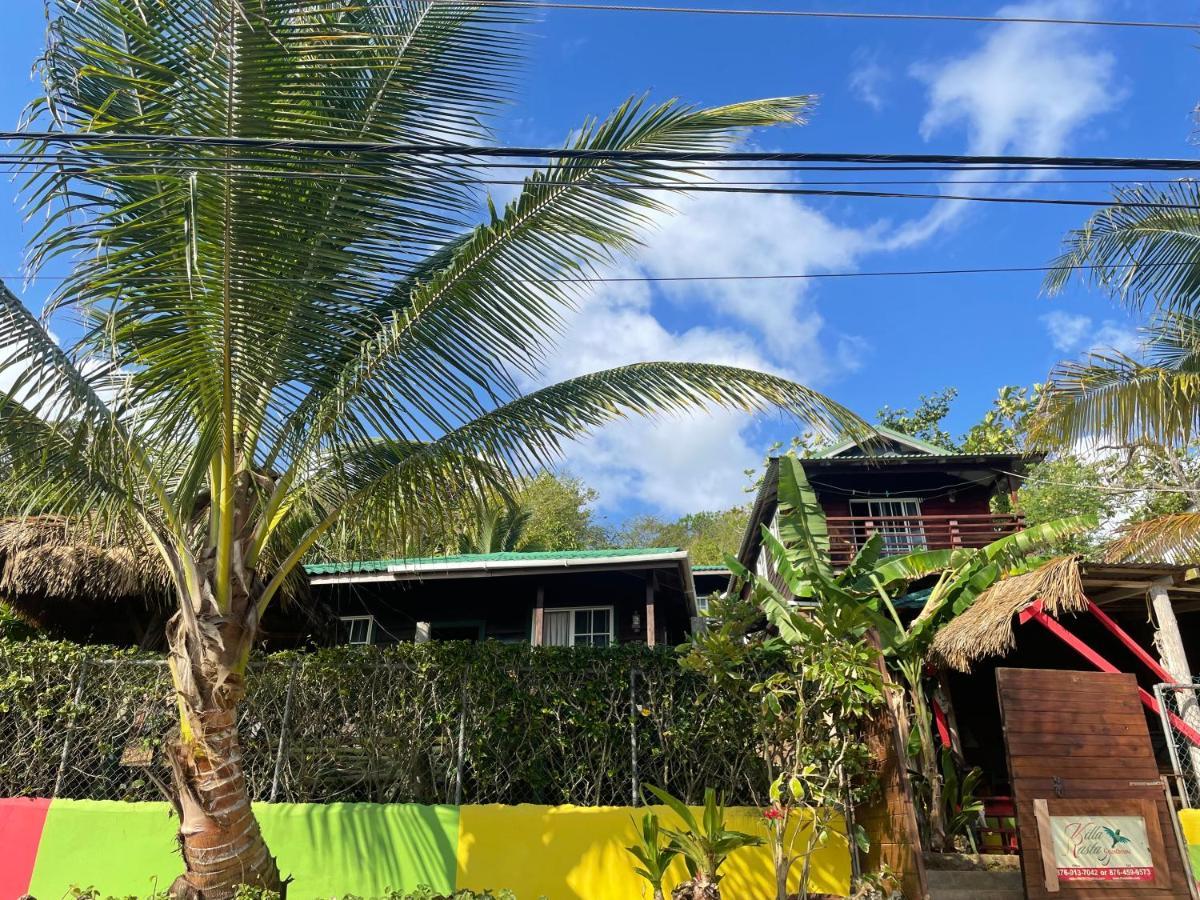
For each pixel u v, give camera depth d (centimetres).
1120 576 916
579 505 3306
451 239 564
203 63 470
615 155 505
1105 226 942
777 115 540
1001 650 865
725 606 786
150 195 531
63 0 493
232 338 542
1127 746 726
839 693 693
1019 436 2053
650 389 646
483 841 729
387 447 656
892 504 1727
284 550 775
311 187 520
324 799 779
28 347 536
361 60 478
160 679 793
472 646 829
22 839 731
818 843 673
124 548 966
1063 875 671
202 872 562
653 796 783
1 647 798
